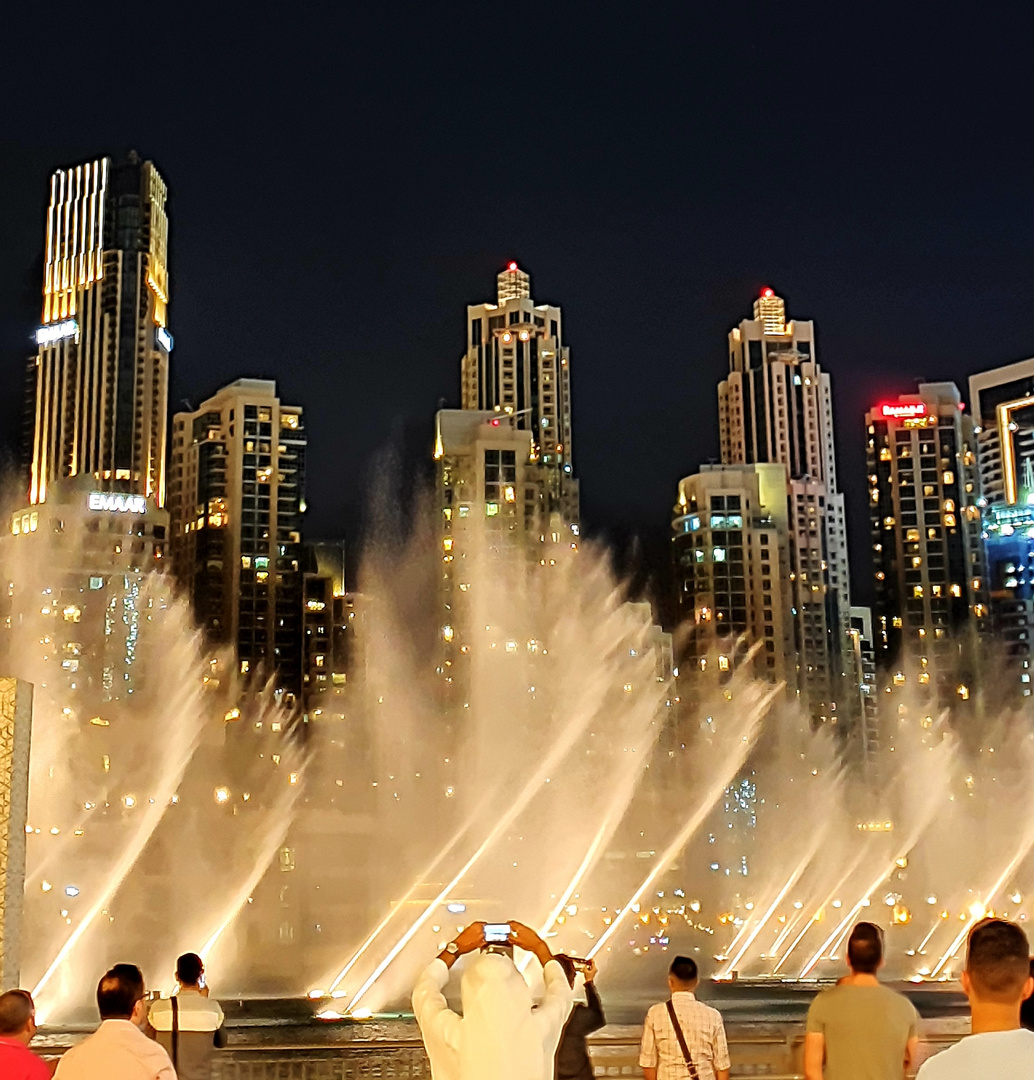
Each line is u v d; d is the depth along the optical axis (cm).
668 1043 1493
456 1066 954
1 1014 1243
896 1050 1181
